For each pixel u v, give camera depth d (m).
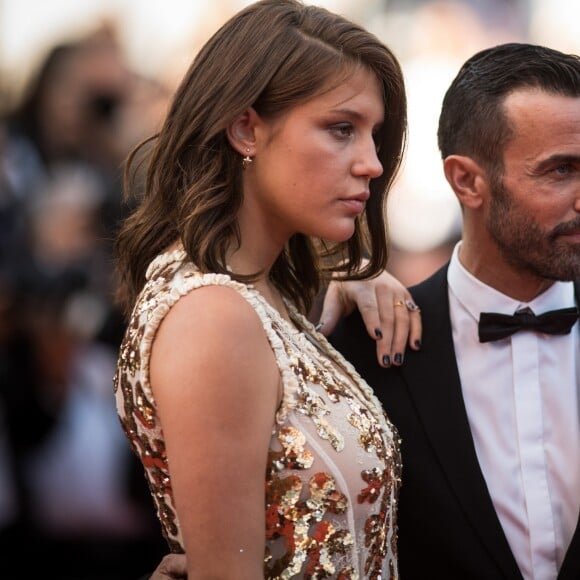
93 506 10.35
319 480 5.09
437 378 6.53
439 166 12.87
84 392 10.42
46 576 10.32
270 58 5.20
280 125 5.25
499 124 6.23
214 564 4.73
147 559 10.43
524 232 6.21
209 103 5.25
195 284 5.01
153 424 5.05
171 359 4.86
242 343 4.88
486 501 6.27
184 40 13.01
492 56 6.45
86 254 10.77
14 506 10.28
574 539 6.12
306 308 6.24
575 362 6.55
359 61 5.34
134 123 12.23
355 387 5.73
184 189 5.33
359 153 5.32
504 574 6.18
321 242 6.18
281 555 5.05
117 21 12.87
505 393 6.53
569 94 6.16
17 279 10.50
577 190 6.14
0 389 10.28
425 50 13.59
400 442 6.01
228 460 4.76
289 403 5.06
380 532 5.42
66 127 12.02
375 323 6.56
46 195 11.26
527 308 6.55
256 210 5.43
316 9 5.41
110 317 10.49
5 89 12.27
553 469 6.42
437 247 12.54
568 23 14.01
